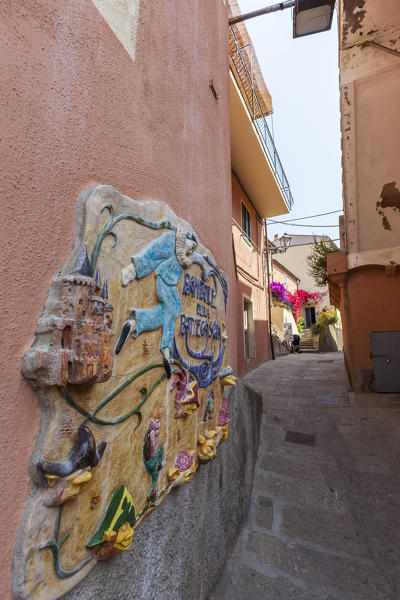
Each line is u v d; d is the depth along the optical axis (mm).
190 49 2254
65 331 886
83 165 1092
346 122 6824
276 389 6812
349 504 3035
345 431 4535
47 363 825
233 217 7863
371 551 2480
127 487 1229
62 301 908
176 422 1693
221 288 2590
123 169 1330
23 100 872
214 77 2826
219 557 2277
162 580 1496
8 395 787
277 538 2658
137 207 1338
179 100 1996
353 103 6738
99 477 1064
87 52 1150
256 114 7875
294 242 25453
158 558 1476
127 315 1233
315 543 2586
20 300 832
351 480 3398
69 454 916
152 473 1406
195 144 2238
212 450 2037
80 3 1136
